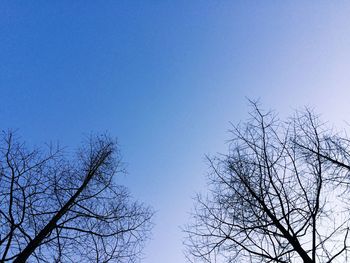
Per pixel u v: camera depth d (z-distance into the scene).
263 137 8.03
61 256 7.41
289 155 7.71
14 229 6.98
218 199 7.82
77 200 8.40
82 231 7.75
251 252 6.94
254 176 7.68
